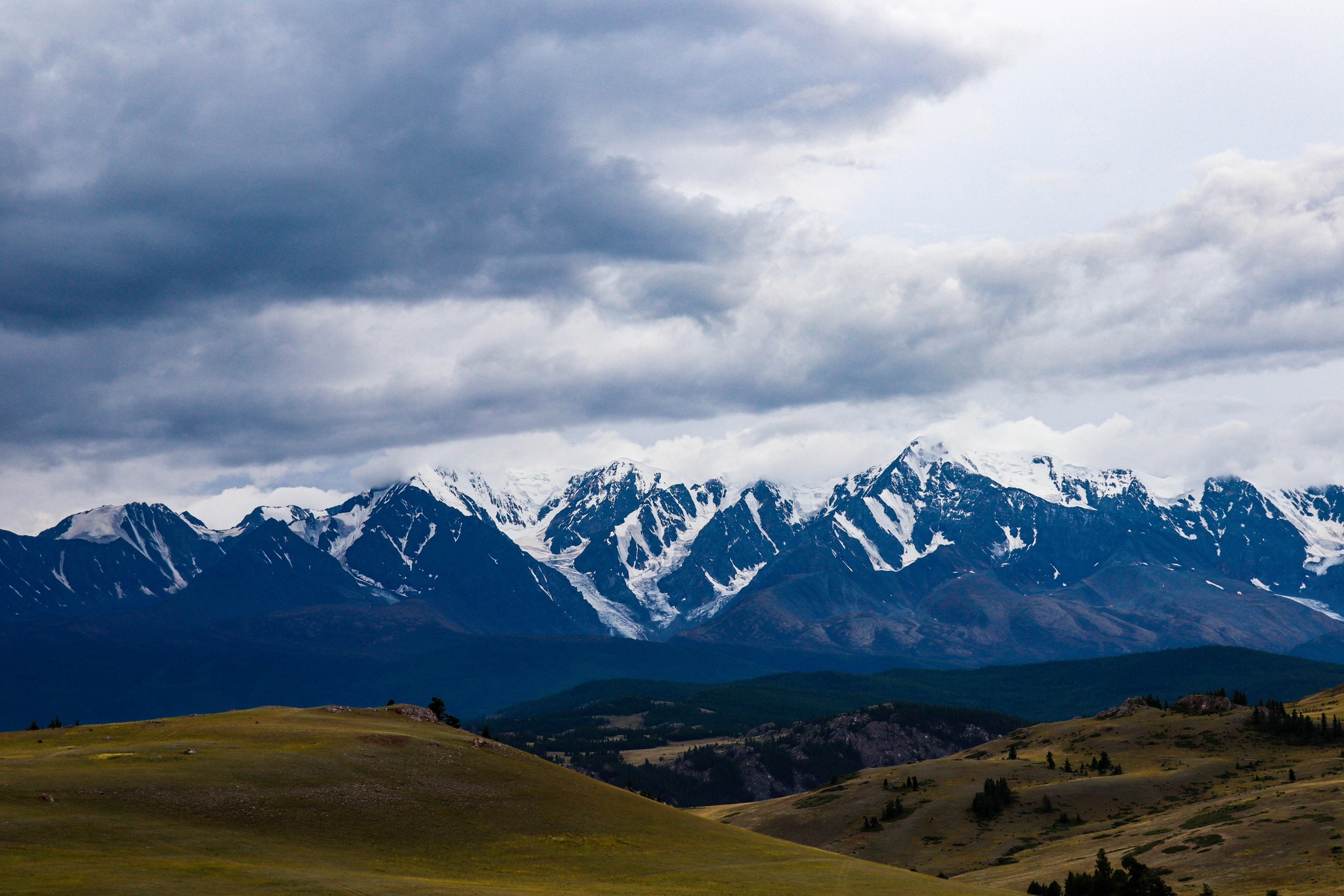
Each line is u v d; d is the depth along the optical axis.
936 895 130.38
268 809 125.50
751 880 131.12
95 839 108.75
